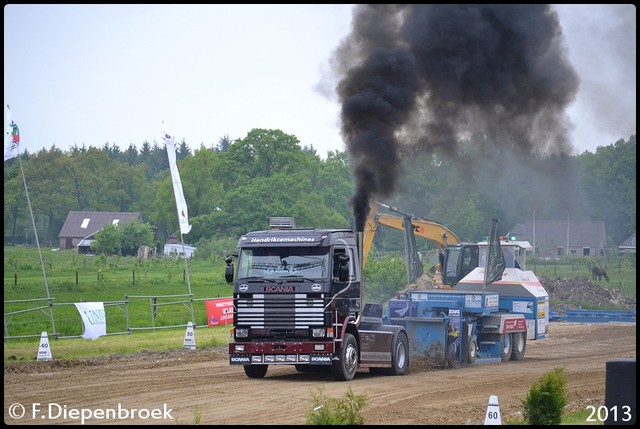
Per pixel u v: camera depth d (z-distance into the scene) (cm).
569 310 15912
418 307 8719
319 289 6738
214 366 8000
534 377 7481
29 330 10831
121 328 11569
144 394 6050
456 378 7388
